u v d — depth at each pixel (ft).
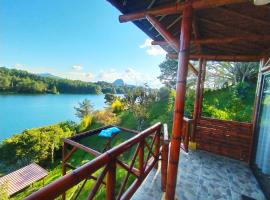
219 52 12.84
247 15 6.70
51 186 2.89
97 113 65.46
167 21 7.69
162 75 61.72
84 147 9.36
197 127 14.79
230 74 44.65
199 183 9.66
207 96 43.39
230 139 13.51
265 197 8.77
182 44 5.90
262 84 11.86
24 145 46.83
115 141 41.60
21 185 34.22
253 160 11.80
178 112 6.15
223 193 8.90
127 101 61.31
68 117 132.77
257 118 12.03
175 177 6.50
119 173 22.26
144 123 47.16
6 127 103.24
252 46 10.66
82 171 3.55
